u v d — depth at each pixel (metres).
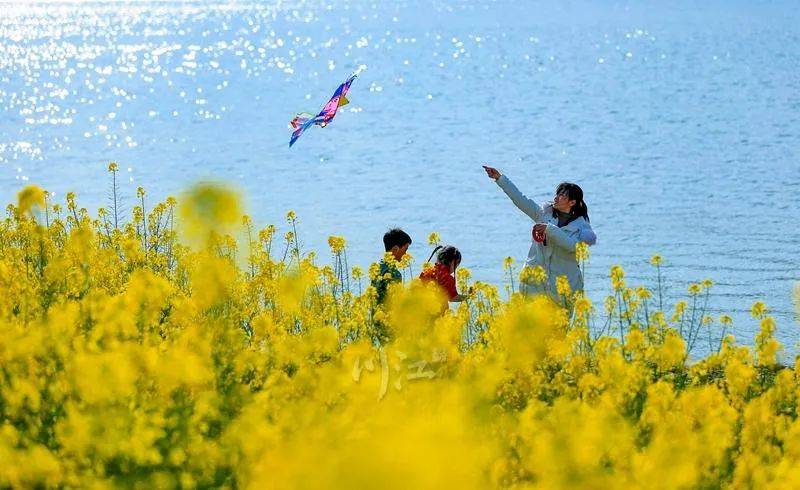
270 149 83.81
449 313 23.81
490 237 50.69
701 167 70.69
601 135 87.62
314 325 24.58
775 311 36.72
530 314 16.66
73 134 96.19
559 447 12.05
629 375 16.98
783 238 49.06
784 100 107.81
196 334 17.05
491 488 11.51
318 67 166.75
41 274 24.94
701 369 20.66
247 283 25.02
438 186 65.50
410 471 7.70
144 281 17.97
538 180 68.44
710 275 42.19
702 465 13.98
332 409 14.96
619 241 48.94
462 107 110.44
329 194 63.09
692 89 120.81
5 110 118.12
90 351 15.26
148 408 14.07
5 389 14.35
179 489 12.69
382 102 117.00
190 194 15.97
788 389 17.50
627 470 12.74
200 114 111.38
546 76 141.62
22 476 12.32
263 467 10.52
